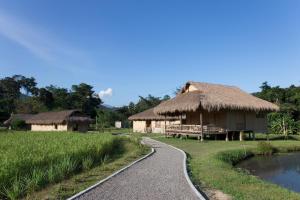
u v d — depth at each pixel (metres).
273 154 27.70
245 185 12.73
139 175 14.26
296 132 47.25
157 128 57.66
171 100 39.59
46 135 32.88
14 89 122.94
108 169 16.11
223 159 21.64
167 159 19.41
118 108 92.75
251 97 39.84
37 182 11.62
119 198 10.37
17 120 72.12
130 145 29.31
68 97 107.38
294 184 16.27
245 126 37.31
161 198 10.38
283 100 66.94
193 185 12.28
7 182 11.28
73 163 15.36
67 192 11.30
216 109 33.47
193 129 36.06
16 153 15.45
